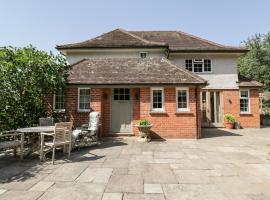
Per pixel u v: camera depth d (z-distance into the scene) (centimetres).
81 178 618
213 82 2053
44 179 609
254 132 1691
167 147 1077
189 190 533
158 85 1312
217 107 2052
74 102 1339
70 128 851
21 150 827
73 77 1367
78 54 2016
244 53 2050
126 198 486
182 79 1333
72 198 484
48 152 947
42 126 1014
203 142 1223
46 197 488
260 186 561
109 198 485
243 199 483
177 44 2212
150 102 1336
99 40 2075
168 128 1323
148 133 1259
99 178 618
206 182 589
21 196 493
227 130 1833
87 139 1117
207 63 2088
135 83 1304
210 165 757
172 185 566
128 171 685
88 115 1331
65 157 872
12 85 1071
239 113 2006
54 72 1246
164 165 756
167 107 1333
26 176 635
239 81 2089
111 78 1354
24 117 1135
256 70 2766
